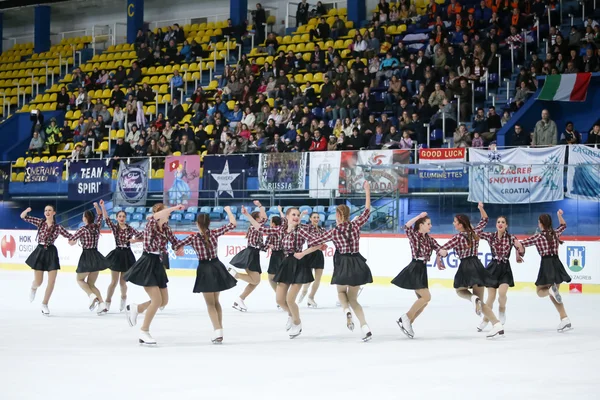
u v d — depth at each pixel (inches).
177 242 419.2
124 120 1255.5
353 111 1047.6
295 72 1210.0
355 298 437.1
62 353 389.1
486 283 457.7
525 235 763.4
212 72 1330.0
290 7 1418.6
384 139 965.2
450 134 988.6
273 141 1042.7
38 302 651.5
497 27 1058.1
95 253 564.4
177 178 951.0
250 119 1112.2
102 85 1379.2
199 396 286.5
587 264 734.5
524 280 756.6
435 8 1167.6
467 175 796.0
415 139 967.6
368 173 838.5
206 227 419.8
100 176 1005.2
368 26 1274.6
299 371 337.7
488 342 430.9
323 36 1264.8
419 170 815.1
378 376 327.0
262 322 525.3
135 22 1502.2
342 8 1357.0
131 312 422.3
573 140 868.0
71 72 1515.7
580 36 1011.9
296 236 453.7
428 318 544.4
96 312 579.5
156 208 430.9
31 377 323.0
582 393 294.8
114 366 349.7
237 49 1334.9
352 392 294.2
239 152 1031.6
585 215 751.7
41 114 1316.4
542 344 423.5
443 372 337.1
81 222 1005.2
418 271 442.0
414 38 1155.3
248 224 894.4
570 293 738.8
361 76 1089.4
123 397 285.0
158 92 1314.0
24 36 1734.7
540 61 986.7
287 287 463.5
